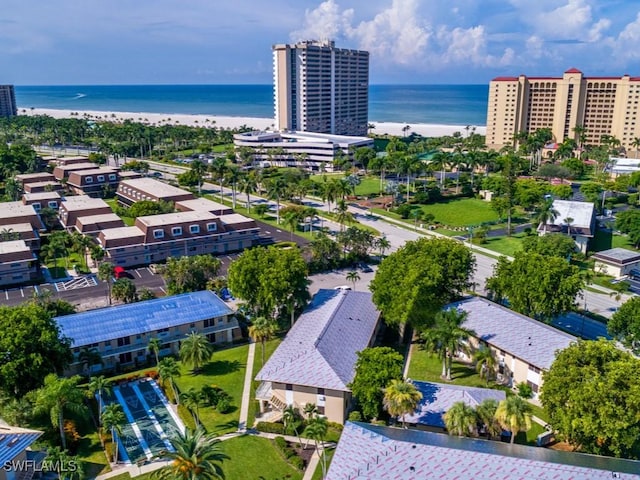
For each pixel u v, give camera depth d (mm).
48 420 78375
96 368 95625
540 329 92500
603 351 70250
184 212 169875
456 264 105750
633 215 167250
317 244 147000
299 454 72812
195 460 53344
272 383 83000
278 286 102375
